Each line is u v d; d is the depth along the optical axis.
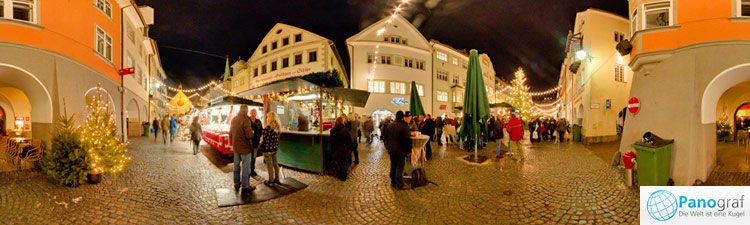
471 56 9.02
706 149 5.48
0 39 6.48
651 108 6.01
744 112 11.85
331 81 7.12
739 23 5.09
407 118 6.77
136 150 10.39
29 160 6.37
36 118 7.28
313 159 6.45
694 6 5.46
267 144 5.36
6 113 10.72
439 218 3.78
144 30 18.88
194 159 8.41
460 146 11.47
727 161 7.07
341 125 5.96
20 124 10.80
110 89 11.07
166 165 7.39
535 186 5.27
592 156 8.88
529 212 3.97
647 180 4.92
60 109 7.60
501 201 4.43
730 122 12.02
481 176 6.12
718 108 11.96
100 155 5.50
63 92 7.77
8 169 6.28
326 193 4.89
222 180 5.77
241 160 5.20
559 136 13.86
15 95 10.25
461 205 4.27
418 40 25.09
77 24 8.62
